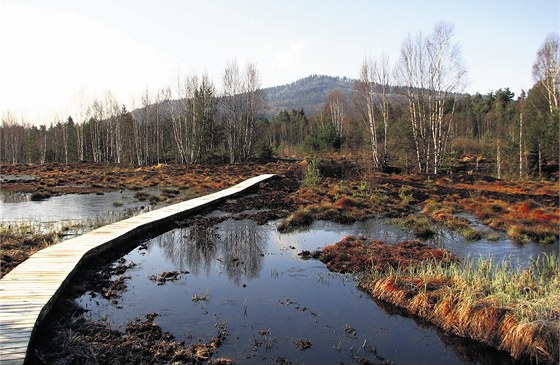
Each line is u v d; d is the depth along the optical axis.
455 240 12.79
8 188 26.50
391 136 38.31
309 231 14.31
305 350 6.20
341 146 45.38
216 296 8.32
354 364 5.85
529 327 6.11
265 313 7.50
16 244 11.74
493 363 6.00
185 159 48.16
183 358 5.89
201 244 12.62
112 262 10.67
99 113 61.19
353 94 37.16
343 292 8.59
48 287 7.73
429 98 31.61
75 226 14.59
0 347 5.58
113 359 5.85
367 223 15.50
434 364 5.92
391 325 7.10
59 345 6.19
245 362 5.83
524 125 37.91
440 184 25.62
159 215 15.08
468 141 50.38
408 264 9.96
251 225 15.23
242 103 49.03
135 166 45.81
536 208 16.44
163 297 8.23
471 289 7.50
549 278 8.70
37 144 68.00
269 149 45.09
